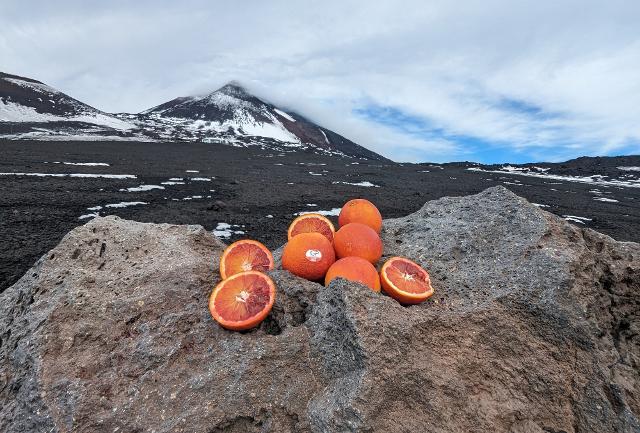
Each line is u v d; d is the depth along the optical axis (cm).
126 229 58
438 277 52
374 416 35
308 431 37
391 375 37
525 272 48
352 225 52
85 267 51
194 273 50
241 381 39
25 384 39
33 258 117
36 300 47
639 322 49
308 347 41
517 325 45
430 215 68
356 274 45
